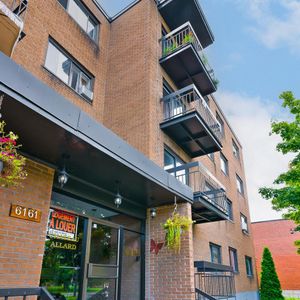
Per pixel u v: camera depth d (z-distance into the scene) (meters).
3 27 5.02
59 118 4.05
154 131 8.80
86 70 9.50
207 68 11.38
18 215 4.42
